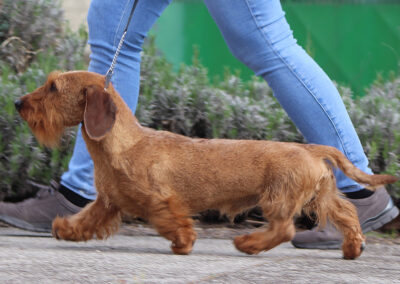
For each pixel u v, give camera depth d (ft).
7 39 29.40
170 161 16.22
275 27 18.26
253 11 18.04
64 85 16.31
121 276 12.46
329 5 42.45
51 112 16.35
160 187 16.11
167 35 42.19
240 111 23.59
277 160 16.22
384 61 42.19
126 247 17.81
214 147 16.55
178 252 16.38
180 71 26.99
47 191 19.36
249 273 13.29
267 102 25.36
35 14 29.89
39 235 19.42
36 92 16.62
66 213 19.11
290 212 16.22
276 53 18.25
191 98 23.90
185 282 12.16
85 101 16.28
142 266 13.60
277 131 23.31
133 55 18.84
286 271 13.74
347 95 26.50
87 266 13.25
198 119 23.91
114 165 16.02
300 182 16.11
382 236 22.30
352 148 18.65
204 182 16.31
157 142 16.39
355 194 18.75
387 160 22.56
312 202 17.06
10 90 22.80
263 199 16.39
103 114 15.74
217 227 22.91
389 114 23.62
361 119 23.90
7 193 22.48
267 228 16.75
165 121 23.88
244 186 16.43
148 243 18.86
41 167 22.15
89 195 19.16
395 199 22.75
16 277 11.96
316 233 18.57
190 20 42.34
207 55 42.04
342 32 42.63
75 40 28.60
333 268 14.58
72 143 22.22
